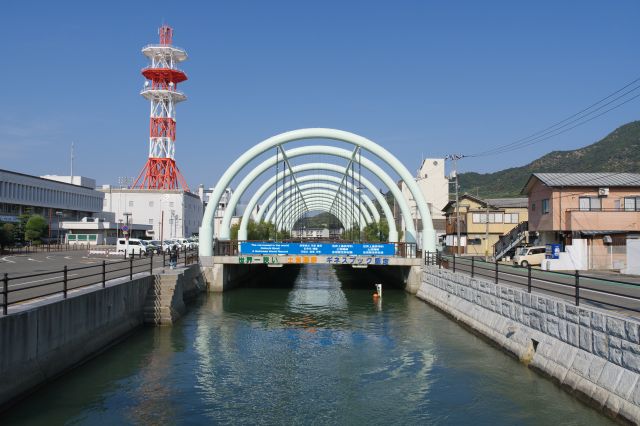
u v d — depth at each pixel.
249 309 27.02
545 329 13.87
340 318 24.19
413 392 13.14
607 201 34.16
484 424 10.93
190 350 17.44
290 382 14.10
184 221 80.62
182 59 82.06
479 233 52.03
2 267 29.50
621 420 9.86
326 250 32.78
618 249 30.44
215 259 33.09
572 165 109.31
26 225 54.06
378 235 50.22
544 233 37.56
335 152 37.09
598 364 11.03
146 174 83.25
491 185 124.25
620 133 111.25
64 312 13.79
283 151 35.19
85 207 74.81
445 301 25.30
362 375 14.71
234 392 13.24
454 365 15.34
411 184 33.56
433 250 33.16
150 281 22.56
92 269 28.00
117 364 15.45
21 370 11.59
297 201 67.88
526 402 11.80
